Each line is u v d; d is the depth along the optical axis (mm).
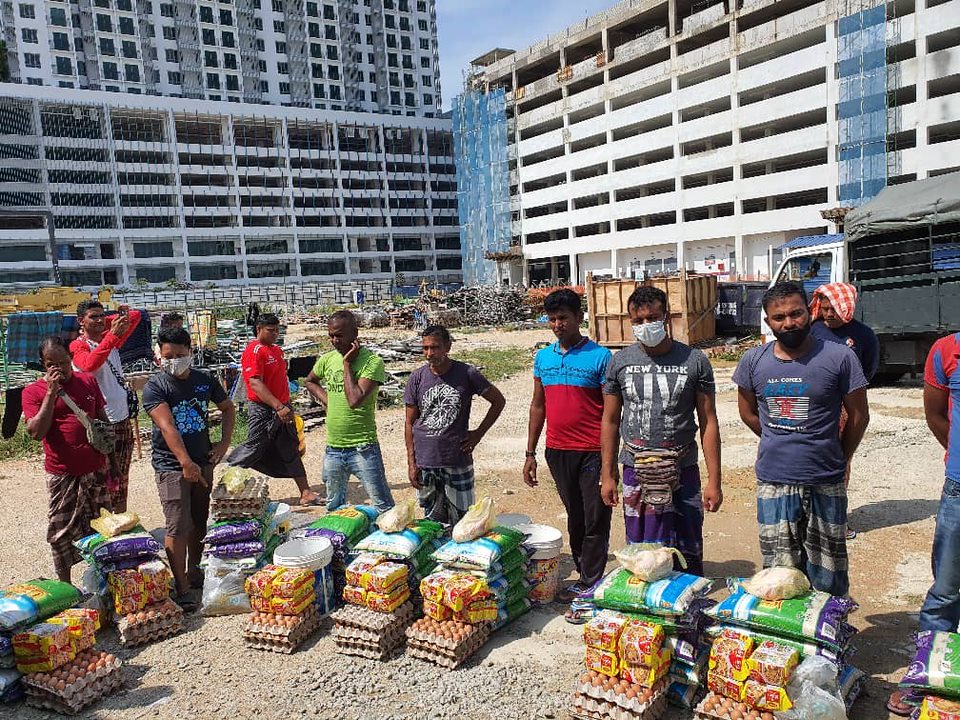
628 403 4082
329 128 84938
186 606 4848
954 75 39562
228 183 78375
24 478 9086
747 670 3104
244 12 85438
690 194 53375
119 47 78250
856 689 3350
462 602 3971
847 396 3445
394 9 97125
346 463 6027
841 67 43281
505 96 70125
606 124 59656
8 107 65812
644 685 3248
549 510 6770
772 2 47250
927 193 10969
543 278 69375
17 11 72500
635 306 3934
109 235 70000
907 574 4824
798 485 3521
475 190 73938
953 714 2818
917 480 7008
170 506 4922
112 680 3854
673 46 53750
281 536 5293
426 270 92750
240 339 18875
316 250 83438
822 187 45531
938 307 10484
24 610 3871
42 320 15125
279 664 4062
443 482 5137
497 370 17219
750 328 19844
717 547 5531
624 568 3715
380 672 3912
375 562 4258
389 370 17359
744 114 49250
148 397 4938
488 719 3432
